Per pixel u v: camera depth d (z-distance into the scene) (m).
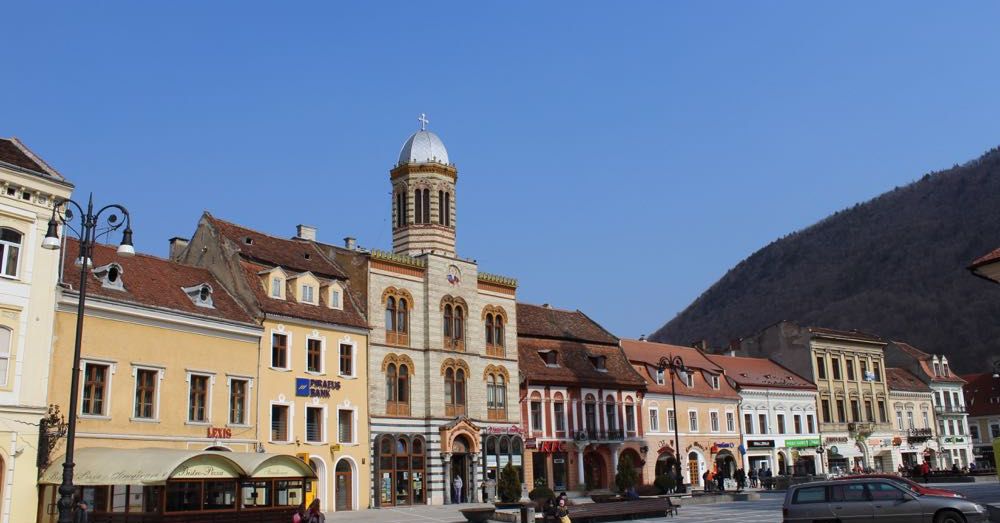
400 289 55.88
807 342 90.62
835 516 27.66
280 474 37.03
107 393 38.06
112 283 40.03
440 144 66.75
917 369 106.69
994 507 28.30
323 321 50.03
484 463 58.09
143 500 36.41
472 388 58.81
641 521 38.78
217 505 36.88
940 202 182.12
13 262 35.16
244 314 46.38
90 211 27.62
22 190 35.34
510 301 64.00
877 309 159.12
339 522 40.03
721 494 52.72
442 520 41.22
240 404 44.88
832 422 90.00
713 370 79.56
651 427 71.12
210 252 49.84
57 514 34.56
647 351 77.50
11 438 33.81
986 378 119.25
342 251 55.84
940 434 104.19
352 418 50.88
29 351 34.88
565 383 65.06
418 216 64.38
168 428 40.59
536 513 41.62
